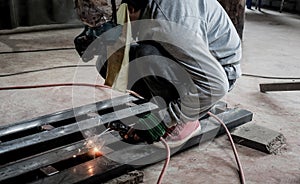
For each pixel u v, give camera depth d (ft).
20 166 4.75
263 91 8.59
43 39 13.24
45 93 8.01
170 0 4.20
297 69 10.68
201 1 4.51
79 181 4.55
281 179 5.13
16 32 14.03
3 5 13.91
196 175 5.16
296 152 5.88
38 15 14.76
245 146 6.01
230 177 5.15
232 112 6.74
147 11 4.35
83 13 4.70
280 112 7.48
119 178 4.85
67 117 6.14
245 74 9.93
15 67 9.91
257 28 16.92
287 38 15.03
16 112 7.00
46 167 4.80
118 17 4.70
